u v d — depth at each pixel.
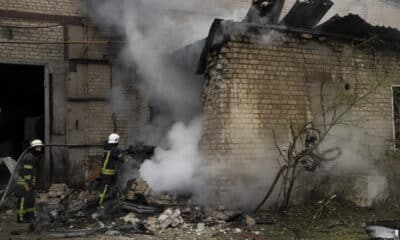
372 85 8.46
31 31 10.20
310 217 6.77
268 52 7.46
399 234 5.01
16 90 13.07
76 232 6.14
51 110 10.37
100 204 7.14
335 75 8.09
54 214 7.25
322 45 8.00
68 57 10.42
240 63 7.21
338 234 5.96
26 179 7.07
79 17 10.58
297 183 7.48
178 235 5.99
